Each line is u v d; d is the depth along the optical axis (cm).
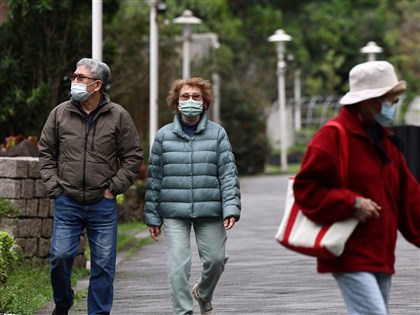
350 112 1269
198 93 1745
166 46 5853
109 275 1775
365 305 1238
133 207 4041
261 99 9081
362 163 1256
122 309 2025
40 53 3712
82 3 3738
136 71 5184
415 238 1313
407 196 1305
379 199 1258
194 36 8225
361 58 13838
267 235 3609
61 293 1791
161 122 5578
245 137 8681
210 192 1748
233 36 10850
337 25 13700
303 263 2783
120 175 1767
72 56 3791
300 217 1255
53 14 3709
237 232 3728
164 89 5703
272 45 12581
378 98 1260
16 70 3662
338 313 1959
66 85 3775
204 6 10225
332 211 1231
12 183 2400
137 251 3112
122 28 4931
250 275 2531
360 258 1244
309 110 12462
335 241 1228
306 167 1243
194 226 1780
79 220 1769
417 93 12988
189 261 1753
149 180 1773
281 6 13512
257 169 8919
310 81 13025
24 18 3675
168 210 1752
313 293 2223
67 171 1758
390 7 14362
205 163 1748
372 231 1251
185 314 1744
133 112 5384
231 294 2214
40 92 3622
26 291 2111
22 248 2412
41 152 1783
